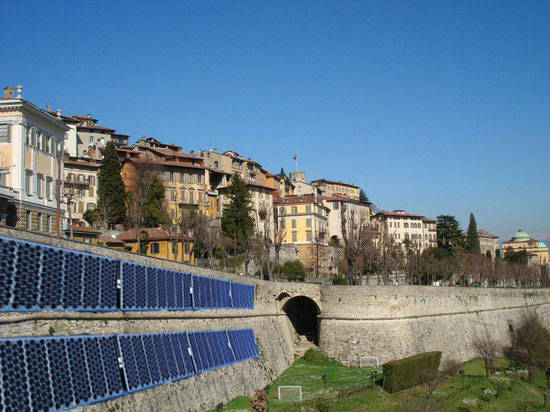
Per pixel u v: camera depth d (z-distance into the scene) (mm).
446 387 81500
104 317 48031
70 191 117500
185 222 130625
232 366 70312
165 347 56125
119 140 192000
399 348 98750
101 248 49375
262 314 89750
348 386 78125
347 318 99250
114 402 45375
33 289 40438
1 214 70625
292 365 95625
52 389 39250
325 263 176000
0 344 36312
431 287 110750
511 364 113375
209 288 71375
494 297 136875
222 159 175750
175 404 53938
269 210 170125
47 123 81875
